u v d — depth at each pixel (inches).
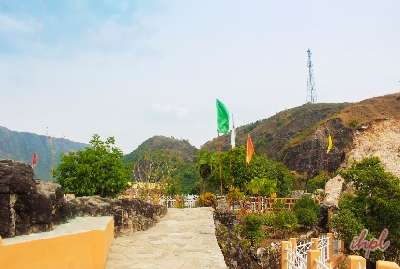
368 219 1065.5
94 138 851.4
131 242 498.9
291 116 5561.0
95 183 804.6
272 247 942.4
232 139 998.4
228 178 1582.2
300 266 401.7
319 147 3801.7
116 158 844.0
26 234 309.9
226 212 829.8
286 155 4099.4
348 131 3695.9
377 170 1109.1
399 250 1043.3
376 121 3464.6
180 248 467.5
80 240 328.5
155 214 645.9
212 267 386.9
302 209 1261.1
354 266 273.1
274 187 1507.1
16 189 303.7
